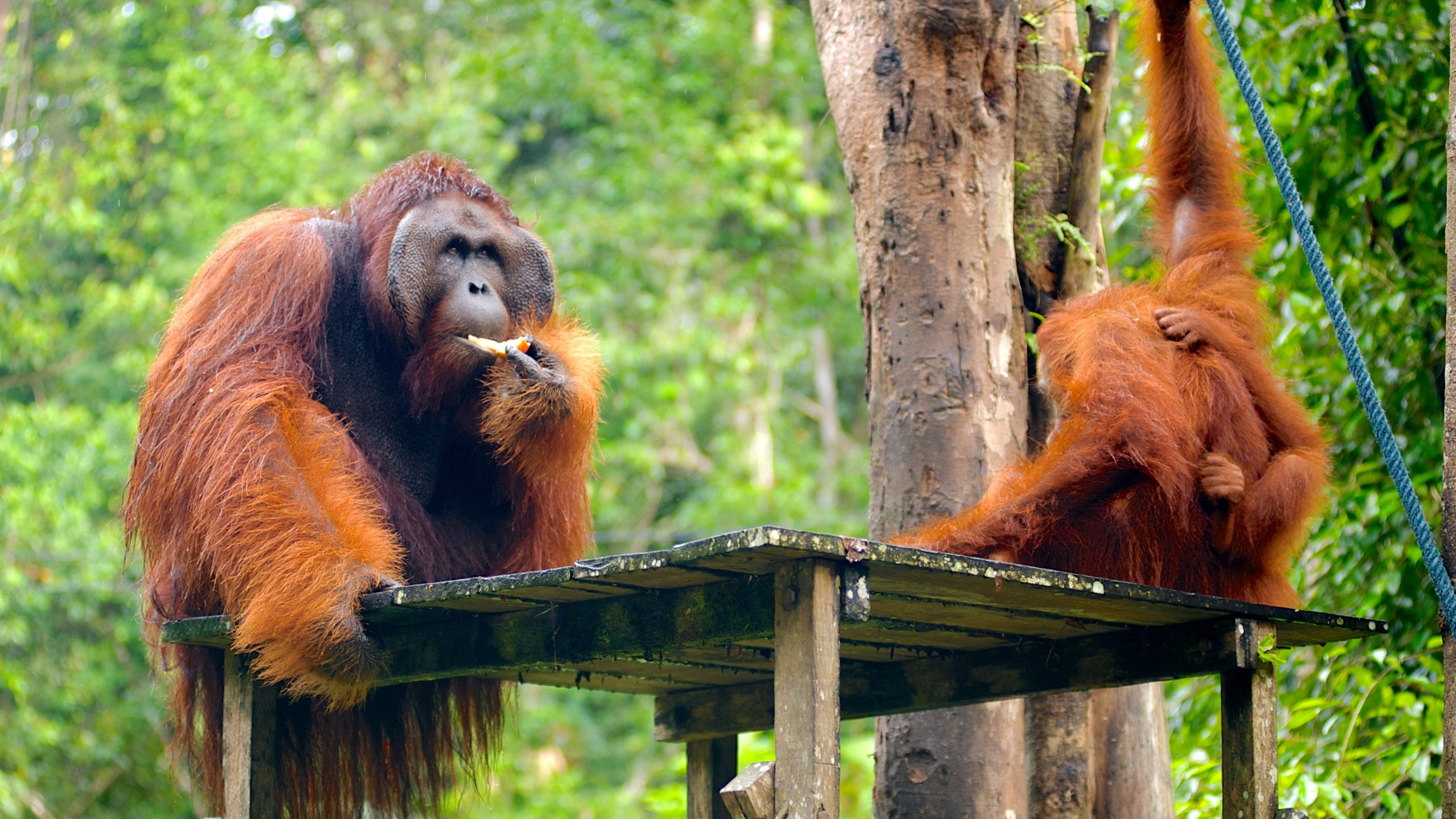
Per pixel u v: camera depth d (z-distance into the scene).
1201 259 4.71
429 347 4.81
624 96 18.20
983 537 4.00
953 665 4.63
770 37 20.55
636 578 3.61
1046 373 4.55
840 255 18.88
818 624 3.34
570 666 4.64
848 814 13.88
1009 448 5.20
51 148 18.81
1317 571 7.30
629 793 17.53
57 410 15.30
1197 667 4.05
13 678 13.80
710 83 18.98
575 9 19.02
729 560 3.39
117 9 20.03
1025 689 4.45
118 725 15.77
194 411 4.46
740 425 19.88
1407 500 3.68
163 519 4.50
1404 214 6.57
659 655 4.10
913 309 5.25
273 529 4.15
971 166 5.31
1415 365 6.75
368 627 4.36
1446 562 3.75
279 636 4.08
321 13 21.94
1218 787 6.29
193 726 5.17
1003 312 5.29
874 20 5.42
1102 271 5.70
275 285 4.73
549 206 17.81
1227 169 5.04
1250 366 4.36
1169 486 3.96
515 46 18.41
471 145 17.77
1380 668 6.33
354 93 18.73
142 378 16.50
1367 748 6.59
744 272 17.91
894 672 4.77
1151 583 4.11
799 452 19.50
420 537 4.89
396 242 4.84
